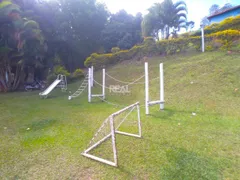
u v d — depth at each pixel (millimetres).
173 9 15789
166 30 16500
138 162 2777
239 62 7723
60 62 17562
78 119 5297
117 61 14773
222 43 9766
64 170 2629
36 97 10109
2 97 10289
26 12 14031
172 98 6785
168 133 3877
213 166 2600
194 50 11000
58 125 4770
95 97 9039
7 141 3748
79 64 20641
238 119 4418
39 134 4129
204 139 3490
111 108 6637
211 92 6367
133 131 4098
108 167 2672
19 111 6527
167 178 2361
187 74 8383
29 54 13719
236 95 5793
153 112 5625
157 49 12664
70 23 19016
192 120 4609
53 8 16828
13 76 14375
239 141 3346
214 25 11453
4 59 12906
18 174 2564
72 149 3311
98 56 15406
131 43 20219
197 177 2357
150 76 9969
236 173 2426
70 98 9047
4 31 12039
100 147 3369
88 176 2469
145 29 16469
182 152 3031
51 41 17953
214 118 4625
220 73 7387
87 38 20922
